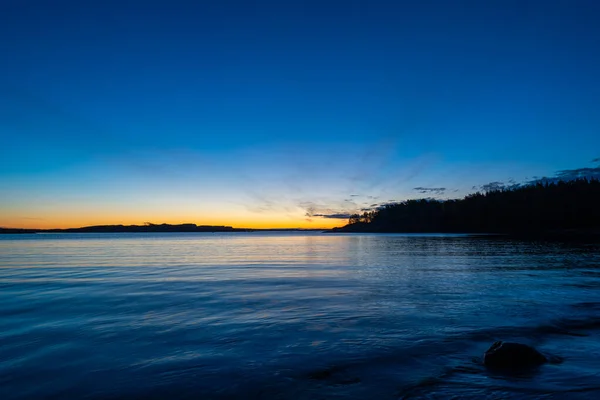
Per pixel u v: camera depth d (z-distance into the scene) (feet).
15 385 21.97
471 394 20.13
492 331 32.83
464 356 26.48
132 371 23.97
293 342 30.01
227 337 31.53
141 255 156.46
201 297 51.37
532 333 32.19
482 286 59.88
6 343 30.19
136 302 47.78
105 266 102.99
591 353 26.89
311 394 20.39
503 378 22.33
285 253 166.81
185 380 22.43
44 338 31.55
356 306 44.37
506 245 196.95
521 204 490.49
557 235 339.77
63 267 99.91
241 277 75.20
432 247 196.34
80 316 39.81
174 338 31.37
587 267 88.17
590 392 20.25
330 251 181.06
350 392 20.57
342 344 29.32
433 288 58.29
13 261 122.83
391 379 22.36
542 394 20.04
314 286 61.67
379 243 281.54
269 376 22.91
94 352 27.84
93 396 20.42
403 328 34.04
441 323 35.78
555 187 495.00
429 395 20.04
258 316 39.34
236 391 20.86
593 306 43.39
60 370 24.25
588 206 409.49
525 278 69.36
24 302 48.11
